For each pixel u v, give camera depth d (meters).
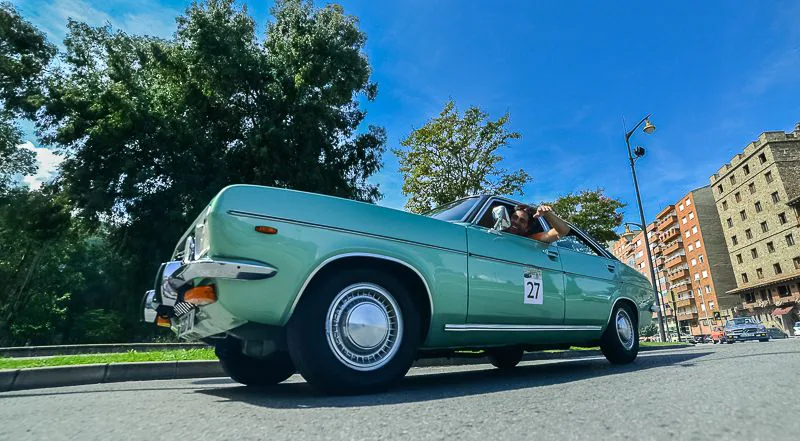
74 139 19.69
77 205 19.83
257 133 19.53
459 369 5.80
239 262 2.43
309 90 20.88
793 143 46.00
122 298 21.19
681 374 3.06
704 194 65.81
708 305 63.81
